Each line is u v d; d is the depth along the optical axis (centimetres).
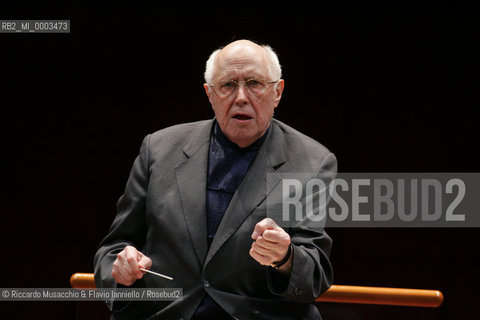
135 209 622
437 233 1061
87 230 1125
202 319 555
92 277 705
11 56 1109
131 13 1105
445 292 1052
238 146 616
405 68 1070
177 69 1107
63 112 1120
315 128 1086
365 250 1070
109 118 1120
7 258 1126
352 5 1074
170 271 575
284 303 558
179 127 661
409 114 1071
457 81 1057
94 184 1125
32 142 1123
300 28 1081
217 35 1095
